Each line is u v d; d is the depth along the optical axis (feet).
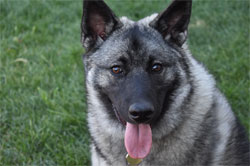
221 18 5.83
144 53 3.67
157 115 3.65
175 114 3.77
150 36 3.73
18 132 4.47
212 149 3.83
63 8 6.26
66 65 5.17
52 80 5.01
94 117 3.94
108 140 3.90
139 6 6.19
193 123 3.79
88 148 4.40
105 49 3.76
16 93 4.83
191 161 3.82
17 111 4.66
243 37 5.47
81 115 4.61
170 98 3.76
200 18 5.95
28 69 5.13
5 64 5.20
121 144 3.88
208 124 3.84
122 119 3.76
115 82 3.71
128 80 3.66
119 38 3.74
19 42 5.53
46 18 5.99
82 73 5.08
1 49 5.38
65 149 4.35
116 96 3.70
